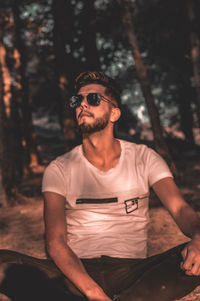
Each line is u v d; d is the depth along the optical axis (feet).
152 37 62.80
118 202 7.11
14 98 44.73
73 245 7.15
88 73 7.24
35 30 43.60
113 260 6.80
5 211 24.06
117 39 47.44
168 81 73.82
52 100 64.13
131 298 6.41
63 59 36.32
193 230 6.55
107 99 7.11
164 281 6.35
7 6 42.50
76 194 7.14
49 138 71.20
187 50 63.31
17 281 6.49
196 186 28.14
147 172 7.25
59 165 7.26
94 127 7.06
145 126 90.99
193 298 8.87
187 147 58.44
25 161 43.70
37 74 59.62
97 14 36.60
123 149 7.33
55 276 6.51
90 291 6.12
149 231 16.79
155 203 22.81
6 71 35.91
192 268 6.08
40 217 21.80
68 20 37.11
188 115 74.08
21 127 48.24
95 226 7.12
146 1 61.21
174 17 60.34
